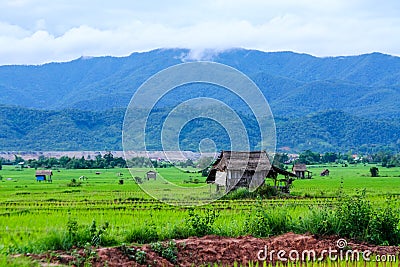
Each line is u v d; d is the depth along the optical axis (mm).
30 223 29672
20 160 184125
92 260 18375
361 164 175625
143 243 22609
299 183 80438
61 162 156625
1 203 46844
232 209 37938
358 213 24031
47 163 161250
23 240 22500
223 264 19875
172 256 19922
